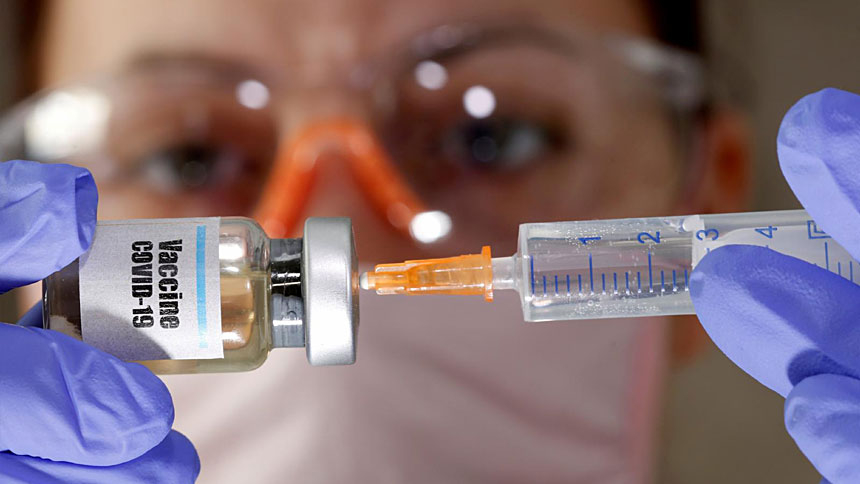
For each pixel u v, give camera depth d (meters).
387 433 1.57
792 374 0.65
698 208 1.71
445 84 1.57
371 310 1.59
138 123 1.58
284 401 1.56
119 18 1.57
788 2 1.88
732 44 1.76
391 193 1.57
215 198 1.60
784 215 0.78
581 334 1.64
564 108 1.59
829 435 0.60
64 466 0.64
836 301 0.65
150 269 0.62
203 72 1.57
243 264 0.64
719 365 1.95
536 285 0.77
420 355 1.60
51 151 1.59
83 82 1.58
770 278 0.66
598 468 1.67
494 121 1.58
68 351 0.62
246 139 1.59
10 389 0.61
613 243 0.77
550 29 1.57
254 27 1.56
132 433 0.62
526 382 1.63
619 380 1.67
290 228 1.55
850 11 1.93
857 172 0.62
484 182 1.59
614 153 1.61
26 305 1.63
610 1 1.58
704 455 1.95
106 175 1.60
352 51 1.57
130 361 0.64
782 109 1.88
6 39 1.58
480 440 1.60
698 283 0.68
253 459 1.54
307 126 1.56
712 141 1.71
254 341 0.65
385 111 1.58
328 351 0.63
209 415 1.55
